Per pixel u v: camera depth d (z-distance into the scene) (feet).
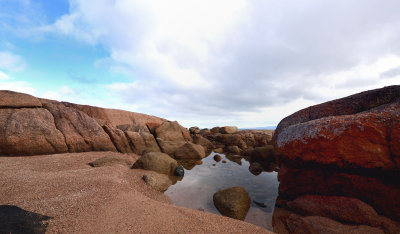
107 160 21.97
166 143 39.88
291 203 13.05
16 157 22.08
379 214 10.17
